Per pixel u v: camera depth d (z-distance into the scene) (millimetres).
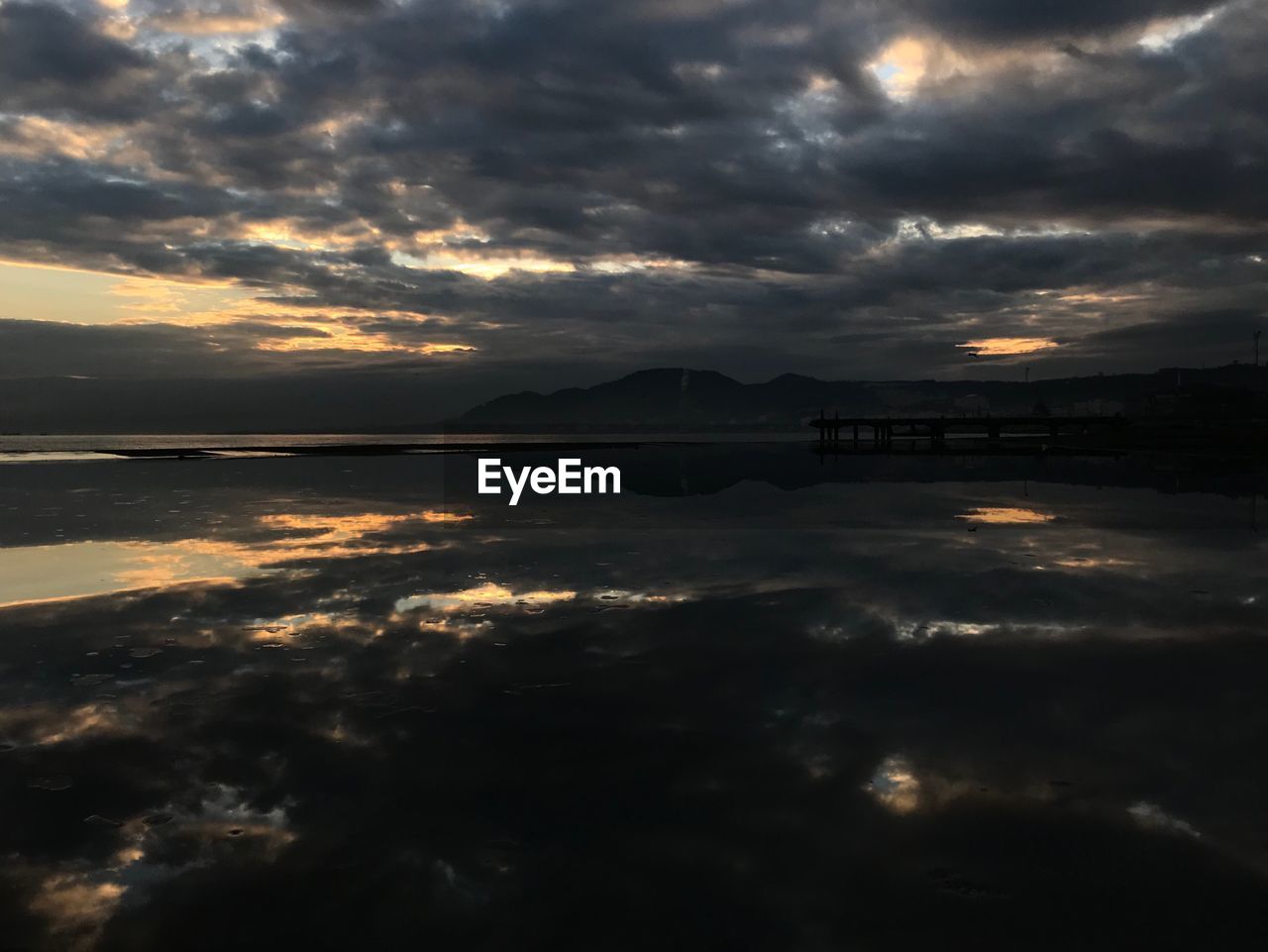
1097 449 59906
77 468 39125
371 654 7969
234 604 10133
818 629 8898
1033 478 32312
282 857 4281
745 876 4070
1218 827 4535
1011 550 14273
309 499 24016
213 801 4906
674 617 9438
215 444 83438
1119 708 6418
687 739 5844
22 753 5617
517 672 7387
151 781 5191
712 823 4609
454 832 4527
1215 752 5559
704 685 7051
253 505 22219
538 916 3742
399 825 4613
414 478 32719
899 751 5605
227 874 4129
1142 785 5070
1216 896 3877
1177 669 7430
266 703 6570
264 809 4805
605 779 5195
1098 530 16844
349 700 6648
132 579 11781
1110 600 10234
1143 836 4438
